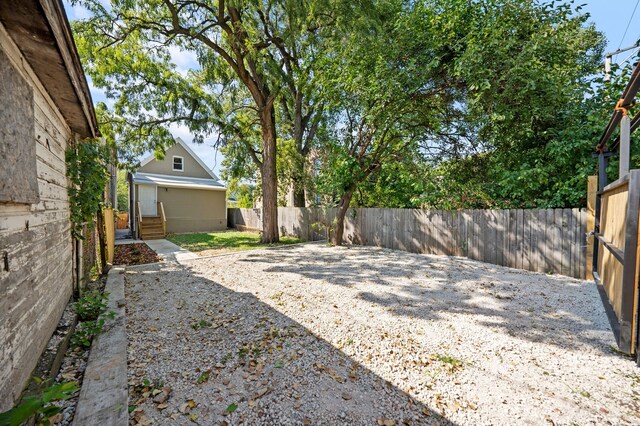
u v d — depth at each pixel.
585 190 5.12
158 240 10.20
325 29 7.38
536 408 1.74
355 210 8.62
